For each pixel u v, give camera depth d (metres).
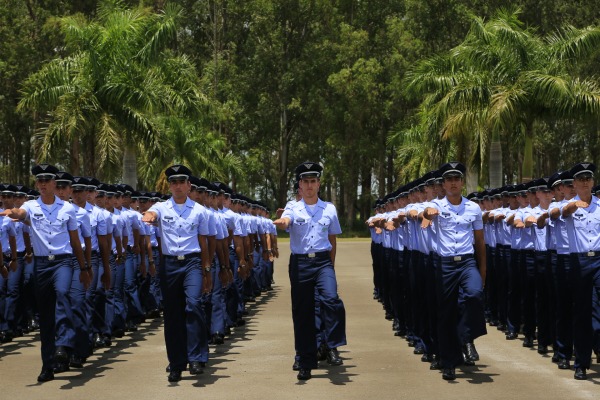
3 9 52.00
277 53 64.88
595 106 26.97
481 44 28.31
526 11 54.31
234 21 67.19
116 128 26.92
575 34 28.08
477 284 10.16
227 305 14.71
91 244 11.95
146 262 16.52
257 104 66.62
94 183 13.15
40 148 26.69
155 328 15.27
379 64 61.78
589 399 8.82
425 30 63.16
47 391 9.46
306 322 10.15
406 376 10.26
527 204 13.45
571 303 10.74
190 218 10.34
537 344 13.06
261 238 19.14
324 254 10.40
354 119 64.25
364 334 14.38
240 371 10.66
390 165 73.81
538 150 59.47
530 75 26.73
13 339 14.09
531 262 12.69
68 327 10.33
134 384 9.84
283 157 69.56
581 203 10.12
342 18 67.69
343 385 9.67
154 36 27.53
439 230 10.36
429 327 11.33
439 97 30.81
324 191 84.38
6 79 52.78
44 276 10.33
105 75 26.84
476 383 9.77
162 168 36.56
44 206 10.42
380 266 19.19
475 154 30.58
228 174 45.31
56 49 55.34
